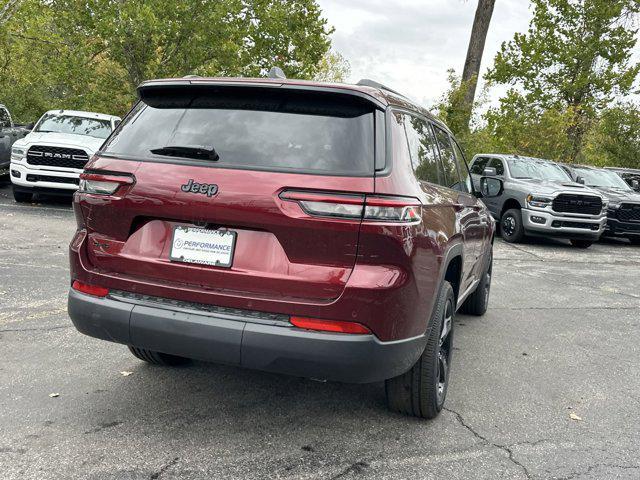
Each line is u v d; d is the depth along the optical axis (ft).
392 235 8.97
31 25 60.18
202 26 61.16
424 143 11.87
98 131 42.06
